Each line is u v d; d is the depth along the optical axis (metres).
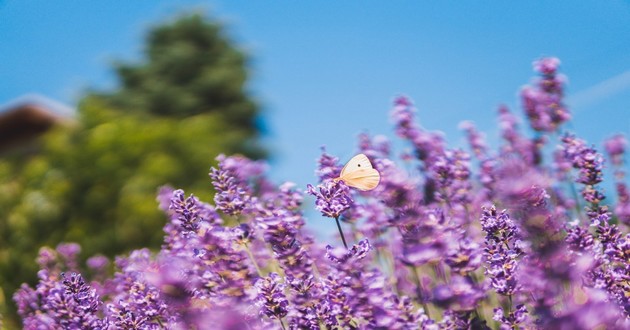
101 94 19.16
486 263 2.53
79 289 2.97
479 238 2.94
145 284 2.85
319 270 2.95
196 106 19.02
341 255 2.44
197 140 10.16
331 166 3.04
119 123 10.14
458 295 2.27
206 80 19.06
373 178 2.82
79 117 10.89
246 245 2.78
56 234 8.71
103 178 9.21
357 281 2.36
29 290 3.88
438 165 3.13
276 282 2.61
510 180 1.89
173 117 19.05
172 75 19.56
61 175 9.28
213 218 3.02
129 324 2.79
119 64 19.64
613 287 2.30
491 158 3.32
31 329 3.51
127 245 8.60
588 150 3.14
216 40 20.34
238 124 19.09
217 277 2.64
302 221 2.97
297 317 2.54
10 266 8.34
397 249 2.68
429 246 2.28
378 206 2.89
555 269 1.83
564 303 1.78
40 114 17.23
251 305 2.56
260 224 2.66
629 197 3.21
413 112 3.30
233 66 19.91
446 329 2.34
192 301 2.43
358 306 2.35
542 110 3.54
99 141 9.66
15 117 17.22
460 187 3.16
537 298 1.81
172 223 3.34
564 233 2.42
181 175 9.71
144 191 9.14
